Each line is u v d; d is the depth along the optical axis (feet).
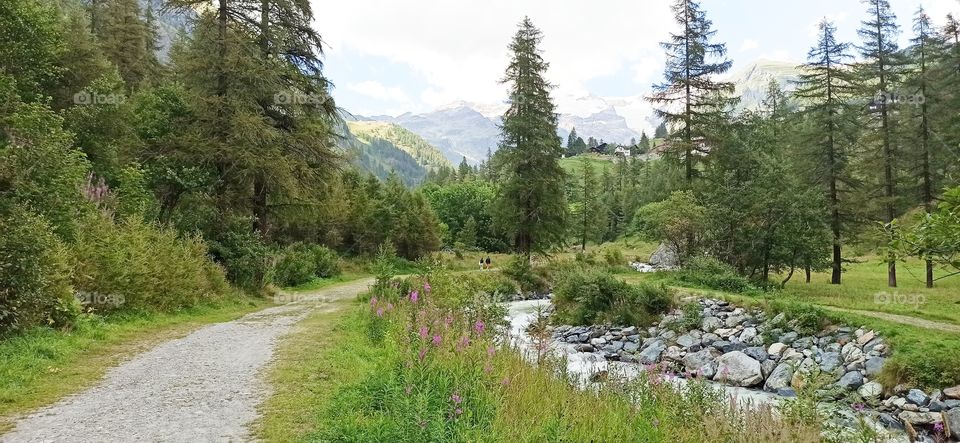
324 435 16.69
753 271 82.89
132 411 20.17
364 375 24.53
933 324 45.44
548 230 107.65
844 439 19.61
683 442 17.57
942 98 96.63
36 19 59.36
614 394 22.21
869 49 100.58
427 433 14.97
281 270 75.10
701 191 103.91
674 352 52.85
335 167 75.15
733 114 117.60
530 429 16.06
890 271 89.25
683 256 94.17
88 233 40.88
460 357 20.62
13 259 28.89
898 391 35.73
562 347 55.21
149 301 43.42
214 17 65.36
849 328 45.91
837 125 98.53
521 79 107.96
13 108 46.14
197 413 19.95
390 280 55.77
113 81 74.38
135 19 115.96
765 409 20.62
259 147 64.34
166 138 64.80
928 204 97.04
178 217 61.87
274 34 68.33
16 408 20.36
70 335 31.58
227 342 34.53
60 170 39.60
